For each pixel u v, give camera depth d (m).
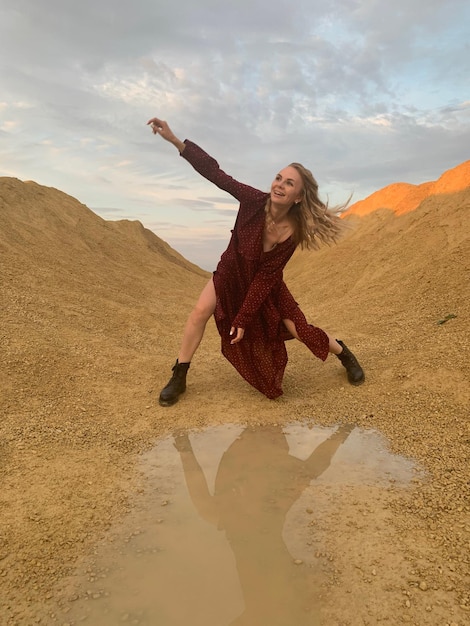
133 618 1.94
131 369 4.84
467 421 3.35
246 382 4.71
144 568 2.21
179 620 1.93
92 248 12.05
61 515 2.58
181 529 2.50
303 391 4.41
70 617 1.95
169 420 3.88
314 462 3.16
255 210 3.78
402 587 2.04
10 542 2.36
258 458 3.25
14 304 6.04
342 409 3.93
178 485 2.93
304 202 3.75
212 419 3.89
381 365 4.55
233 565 2.22
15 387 4.02
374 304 6.96
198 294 11.38
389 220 11.15
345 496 2.75
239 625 1.89
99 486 2.89
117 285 9.68
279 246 3.84
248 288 3.99
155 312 8.16
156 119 3.85
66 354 4.84
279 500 2.75
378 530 2.42
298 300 9.53
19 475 2.91
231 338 4.17
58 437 3.42
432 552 2.22
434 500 2.61
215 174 3.90
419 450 3.16
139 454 3.34
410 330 5.29
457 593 1.98
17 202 11.76
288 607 1.97
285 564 2.22
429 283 6.70
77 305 6.97
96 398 4.14
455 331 4.68
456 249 7.26
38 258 8.98
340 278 9.84
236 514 2.62
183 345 4.20
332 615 1.93
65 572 2.19
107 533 2.46
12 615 1.96
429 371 4.06
